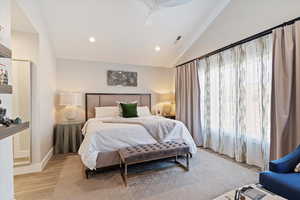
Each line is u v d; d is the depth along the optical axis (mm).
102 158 2303
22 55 2432
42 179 2209
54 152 3314
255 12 2516
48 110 3070
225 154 3105
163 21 3244
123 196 1807
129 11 2906
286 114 2016
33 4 2250
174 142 2697
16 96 2412
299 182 1295
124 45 3832
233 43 2854
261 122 2418
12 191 1556
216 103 3305
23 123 1303
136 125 2680
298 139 1919
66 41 3473
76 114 4008
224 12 3088
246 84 2658
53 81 3582
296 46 1927
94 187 1995
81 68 4109
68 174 2357
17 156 2387
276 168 1477
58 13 2770
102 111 3928
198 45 3799
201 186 2004
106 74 4359
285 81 2047
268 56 2328
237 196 1153
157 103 4961
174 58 4691
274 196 1155
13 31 2385
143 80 4789
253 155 2582
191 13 3172
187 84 3984
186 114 4051
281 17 2180
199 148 3588
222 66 3121
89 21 3010
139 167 2568
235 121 2834
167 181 2129
